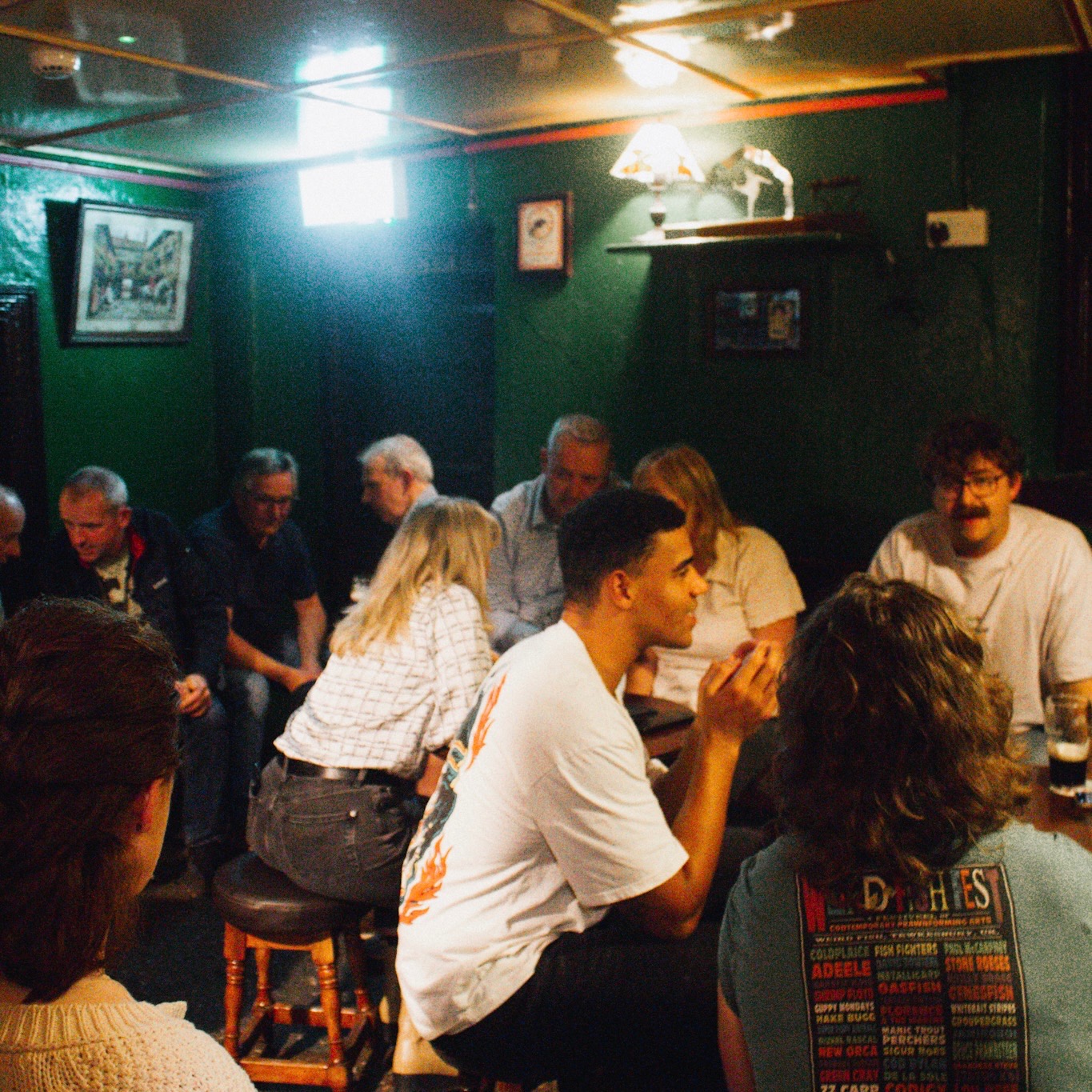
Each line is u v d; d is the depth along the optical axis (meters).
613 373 4.06
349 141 4.14
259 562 4.09
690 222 3.83
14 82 3.03
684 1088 1.87
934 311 3.45
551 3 2.34
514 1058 1.83
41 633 0.87
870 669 1.21
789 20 2.56
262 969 2.72
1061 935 1.16
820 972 1.19
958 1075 1.15
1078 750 2.14
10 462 4.29
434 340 4.71
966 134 3.32
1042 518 2.90
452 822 1.85
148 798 0.89
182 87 3.11
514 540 3.56
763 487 3.83
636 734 1.82
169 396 4.94
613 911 1.98
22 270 4.28
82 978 0.85
